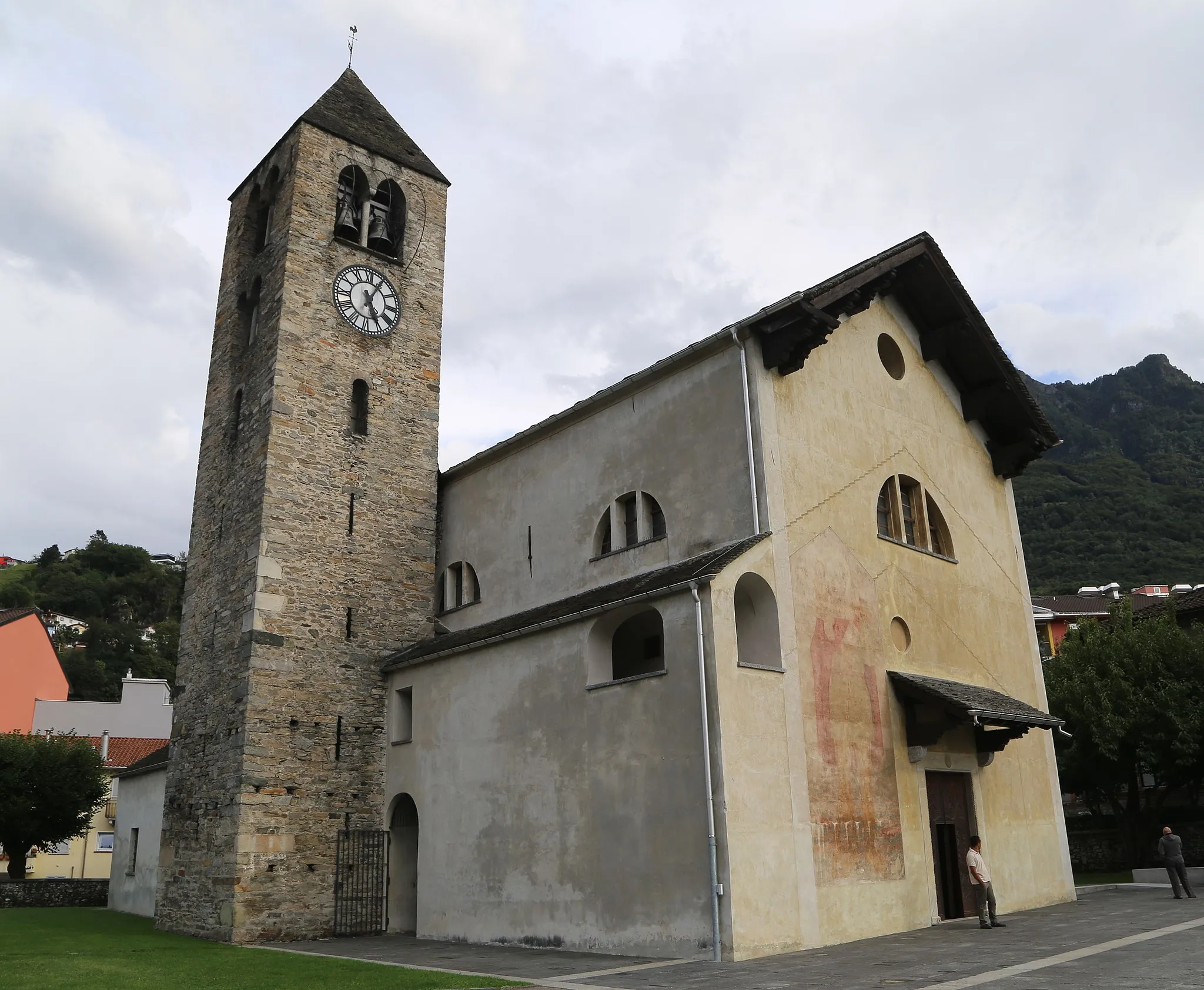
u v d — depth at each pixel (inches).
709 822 549.3
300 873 762.8
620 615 648.4
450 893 726.5
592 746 635.5
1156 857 1190.3
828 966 490.6
